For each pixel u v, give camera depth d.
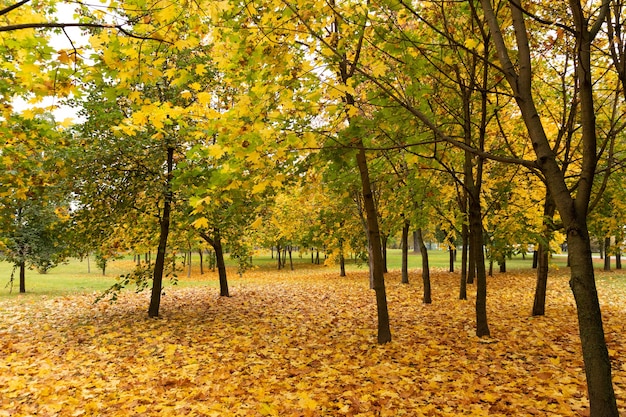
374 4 4.04
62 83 3.32
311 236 18.05
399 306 11.05
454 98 6.79
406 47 4.26
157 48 3.40
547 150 2.82
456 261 34.78
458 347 6.19
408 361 5.58
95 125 8.16
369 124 4.28
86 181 8.42
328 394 4.45
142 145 8.45
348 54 5.58
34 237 15.22
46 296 14.75
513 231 7.04
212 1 3.14
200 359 6.16
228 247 13.46
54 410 4.16
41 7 4.28
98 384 5.00
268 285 18.45
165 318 9.83
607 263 22.06
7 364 5.99
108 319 9.75
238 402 4.31
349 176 6.86
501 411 3.76
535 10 4.67
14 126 4.86
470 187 7.20
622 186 7.70
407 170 7.15
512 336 6.66
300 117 4.35
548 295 12.08
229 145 3.92
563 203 2.75
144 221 10.46
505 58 3.04
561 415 3.56
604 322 7.55
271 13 3.68
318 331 8.05
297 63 4.21
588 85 2.72
